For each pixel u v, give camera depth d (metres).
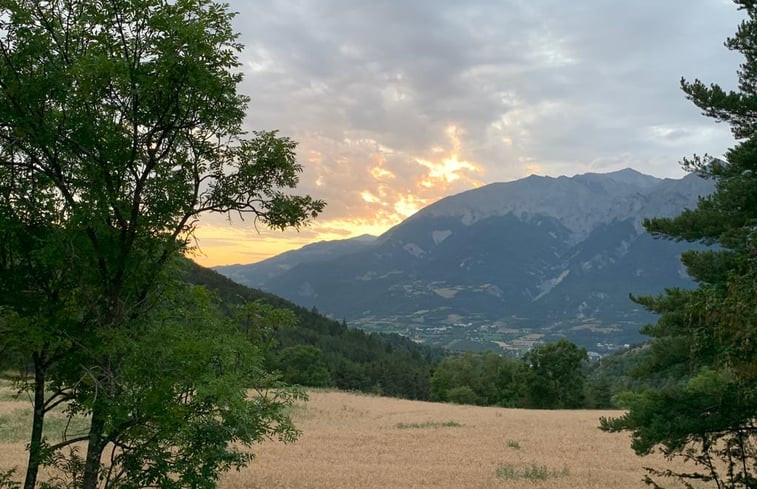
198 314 8.22
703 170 10.76
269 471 18.88
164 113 7.87
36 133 7.47
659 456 24.38
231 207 8.84
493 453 25.11
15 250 7.99
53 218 7.95
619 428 10.22
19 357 8.39
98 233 7.78
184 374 7.16
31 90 7.42
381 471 19.86
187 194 8.70
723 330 7.07
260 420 8.15
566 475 19.81
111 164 7.61
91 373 7.38
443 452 25.11
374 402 58.22
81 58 7.03
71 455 8.79
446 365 102.06
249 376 7.89
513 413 50.44
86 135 7.53
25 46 7.55
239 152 8.67
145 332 7.76
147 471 7.74
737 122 10.55
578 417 45.91
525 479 18.91
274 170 8.77
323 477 18.31
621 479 19.09
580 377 78.12
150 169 8.03
